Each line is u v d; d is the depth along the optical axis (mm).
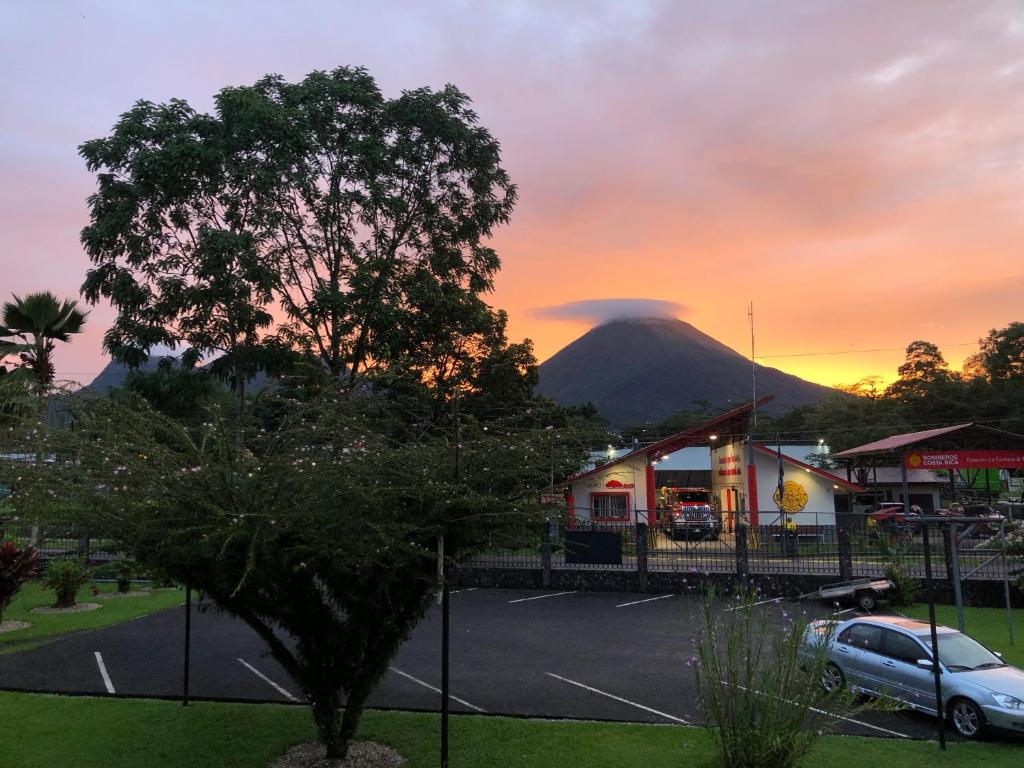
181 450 8844
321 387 8477
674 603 20422
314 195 23188
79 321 24766
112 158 22109
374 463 7285
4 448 7031
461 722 10000
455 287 25328
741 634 8195
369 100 23766
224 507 6980
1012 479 39219
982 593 19359
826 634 8547
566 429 8531
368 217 24344
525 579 23297
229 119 22109
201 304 22375
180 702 11039
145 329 22531
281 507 7031
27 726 9820
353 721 8406
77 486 6945
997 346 64375
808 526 27031
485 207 26031
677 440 33875
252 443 7914
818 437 70250
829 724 8047
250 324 22984
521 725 9844
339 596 8133
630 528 24562
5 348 22297
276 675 12766
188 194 22547
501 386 28000
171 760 8555
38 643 15586
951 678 9773
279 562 7141
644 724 9875
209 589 7582
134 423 7641
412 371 20766
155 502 6867
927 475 41406
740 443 34750
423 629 17109
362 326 23312
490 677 12727
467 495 7246
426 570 7855
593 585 22734
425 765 8367
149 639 15953
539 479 8141
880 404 70688
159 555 6988
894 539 22547
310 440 7672
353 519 6996
